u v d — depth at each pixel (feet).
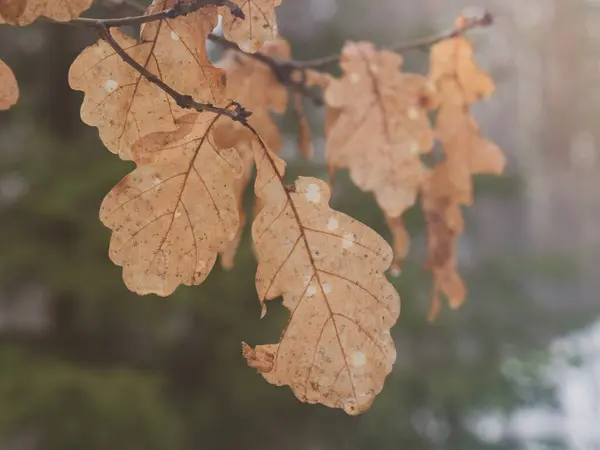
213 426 6.05
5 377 4.72
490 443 7.39
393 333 6.86
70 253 5.37
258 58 1.68
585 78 13.91
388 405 6.36
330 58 1.71
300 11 7.01
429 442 6.87
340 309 1.10
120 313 5.52
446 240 1.74
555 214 13.91
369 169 1.63
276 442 6.31
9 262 5.15
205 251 1.11
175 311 5.59
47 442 4.40
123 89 1.12
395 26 7.43
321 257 1.11
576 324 8.02
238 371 5.90
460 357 7.39
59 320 6.01
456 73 1.73
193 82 1.13
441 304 6.82
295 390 1.08
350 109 1.64
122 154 1.14
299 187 1.12
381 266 1.11
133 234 1.09
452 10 9.29
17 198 5.39
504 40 12.37
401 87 1.67
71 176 5.36
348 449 6.55
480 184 7.03
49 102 6.15
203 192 1.11
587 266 11.30
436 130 1.74
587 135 14.05
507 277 8.12
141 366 5.90
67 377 4.70
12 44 6.20
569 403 9.46
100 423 4.47
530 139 13.97
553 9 13.65
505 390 6.91
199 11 1.12
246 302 5.96
